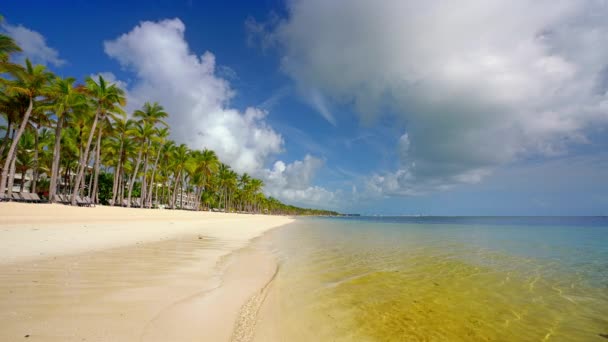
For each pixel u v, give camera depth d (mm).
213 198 97938
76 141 40000
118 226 18875
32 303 4699
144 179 46156
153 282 6500
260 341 4230
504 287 7895
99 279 6410
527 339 4781
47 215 20312
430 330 4973
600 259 12641
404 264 11031
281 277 8297
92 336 3717
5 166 24938
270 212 167625
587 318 5703
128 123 41469
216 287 6609
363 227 42750
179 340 3891
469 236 25266
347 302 6285
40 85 27203
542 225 52688
